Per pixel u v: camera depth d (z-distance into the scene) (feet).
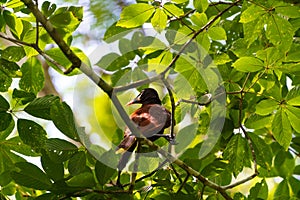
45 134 28.58
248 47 32.63
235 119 34.55
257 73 32.89
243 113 35.04
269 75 31.68
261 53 29.86
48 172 27.73
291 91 31.04
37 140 28.50
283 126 31.68
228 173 34.14
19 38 31.09
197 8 31.48
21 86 31.86
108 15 38.93
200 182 32.63
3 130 28.66
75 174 27.12
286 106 31.24
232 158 33.17
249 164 33.71
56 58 30.99
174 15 30.83
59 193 27.02
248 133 34.88
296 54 30.22
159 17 30.78
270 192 46.24
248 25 30.81
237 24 36.45
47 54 30.94
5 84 30.91
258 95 33.32
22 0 25.12
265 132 39.42
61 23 29.32
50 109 27.37
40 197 27.32
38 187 27.68
